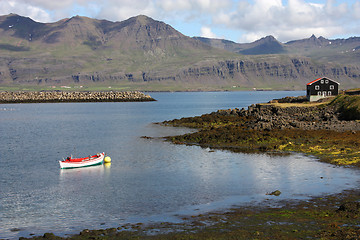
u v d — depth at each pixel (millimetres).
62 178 44875
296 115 93562
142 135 86250
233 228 24750
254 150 58875
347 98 93312
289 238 22438
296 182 38312
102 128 106125
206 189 37125
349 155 49781
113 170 48781
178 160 53875
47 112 182625
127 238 23688
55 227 27375
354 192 33469
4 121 134250
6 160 58094
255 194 34438
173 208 30922
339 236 22359
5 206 33156
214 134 70938
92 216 29719
